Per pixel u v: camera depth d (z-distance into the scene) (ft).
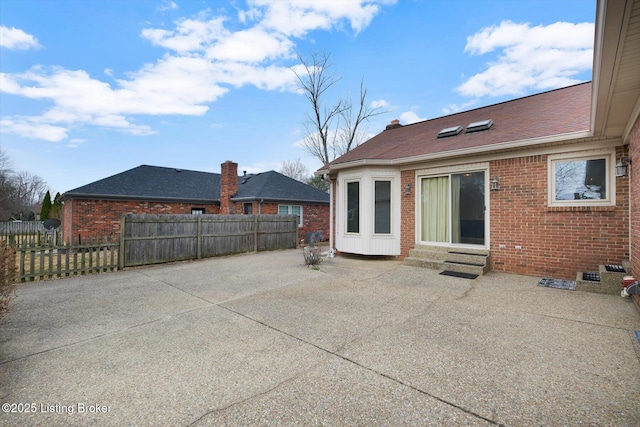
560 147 22.16
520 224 24.00
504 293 18.98
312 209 65.41
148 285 22.77
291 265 30.73
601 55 11.21
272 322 14.74
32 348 12.07
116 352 11.68
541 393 8.64
